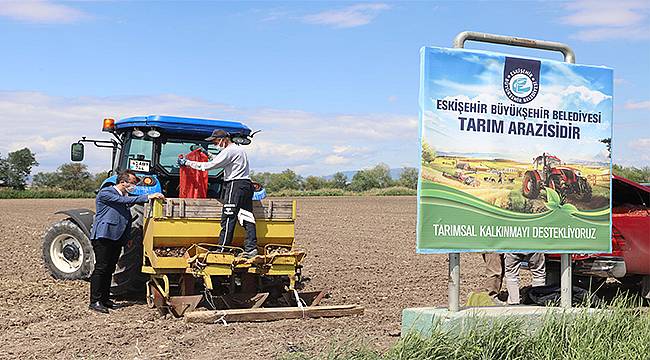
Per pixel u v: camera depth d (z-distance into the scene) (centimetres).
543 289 854
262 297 904
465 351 605
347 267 1408
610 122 769
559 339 656
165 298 880
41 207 4072
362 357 617
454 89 698
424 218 686
